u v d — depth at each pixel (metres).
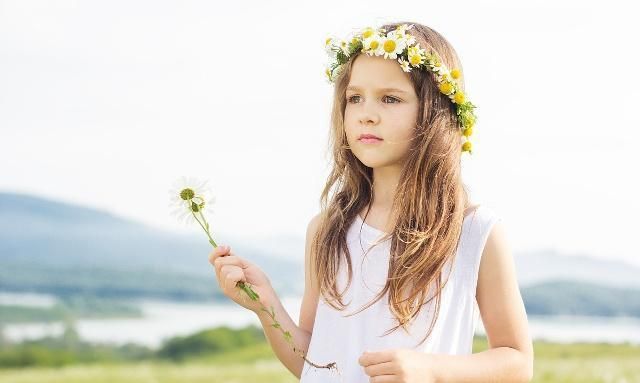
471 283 2.34
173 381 10.02
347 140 2.54
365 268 2.40
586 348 9.66
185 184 2.42
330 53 2.59
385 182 2.48
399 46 2.37
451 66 2.49
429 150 2.39
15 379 11.38
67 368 12.12
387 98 2.40
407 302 2.29
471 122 2.49
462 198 2.42
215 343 13.67
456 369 2.16
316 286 2.61
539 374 8.29
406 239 2.35
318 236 2.54
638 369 8.54
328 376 2.39
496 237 2.37
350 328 2.38
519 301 2.37
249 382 9.39
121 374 11.23
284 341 2.55
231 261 2.49
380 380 2.07
